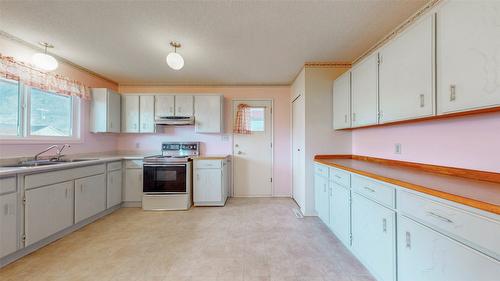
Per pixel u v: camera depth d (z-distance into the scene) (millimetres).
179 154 4086
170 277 1744
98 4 1780
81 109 3342
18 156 2473
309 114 3119
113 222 2932
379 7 1833
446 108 1310
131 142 4219
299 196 3537
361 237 1822
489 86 1068
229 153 4258
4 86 2375
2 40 2281
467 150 1497
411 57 1593
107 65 3191
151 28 2164
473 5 1139
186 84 4219
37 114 2730
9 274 1769
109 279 1717
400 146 2160
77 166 2611
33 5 1789
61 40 2414
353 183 1955
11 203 1904
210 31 2221
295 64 3172
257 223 2873
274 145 4223
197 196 3623
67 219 2469
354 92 2473
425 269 1178
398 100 1742
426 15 1455
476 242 924
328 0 1741
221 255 2076
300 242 2338
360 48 2641
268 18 1990
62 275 1764
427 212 1166
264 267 1880
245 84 4207
